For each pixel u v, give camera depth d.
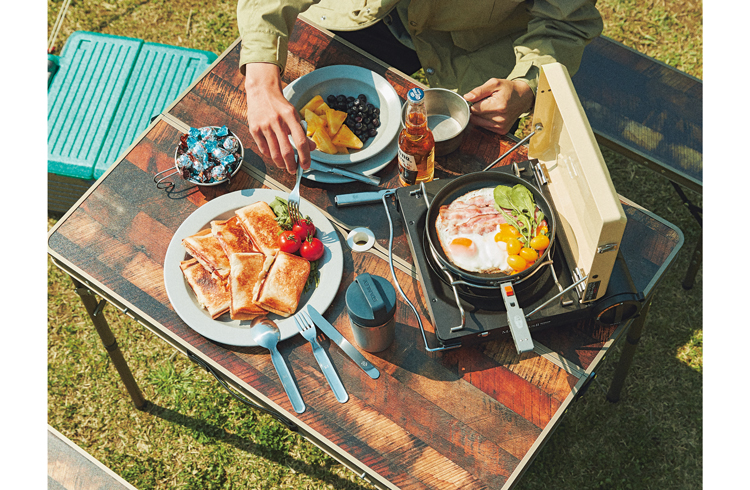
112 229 1.69
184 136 1.76
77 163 2.52
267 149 1.80
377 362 1.48
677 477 2.45
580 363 1.47
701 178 2.16
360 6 2.18
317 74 1.89
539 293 1.46
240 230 1.62
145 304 1.58
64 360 2.72
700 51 3.38
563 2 1.90
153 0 3.61
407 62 2.47
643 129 2.25
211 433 2.55
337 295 1.58
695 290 2.84
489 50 2.21
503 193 1.51
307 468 2.48
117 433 2.57
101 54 2.77
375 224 1.69
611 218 1.15
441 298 1.46
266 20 1.86
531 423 1.40
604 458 2.49
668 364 2.67
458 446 1.38
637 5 3.55
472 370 1.47
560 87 1.30
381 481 1.35
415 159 1.59
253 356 1.50
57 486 1.72
